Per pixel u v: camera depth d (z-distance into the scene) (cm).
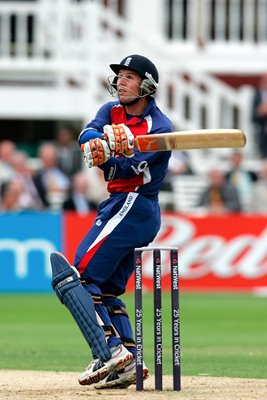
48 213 6662
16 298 6406
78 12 8400
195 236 6769
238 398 2556
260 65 9400
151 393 2633
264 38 9456
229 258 6800
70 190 7100
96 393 2667
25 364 3553
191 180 7656
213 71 9381
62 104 8356
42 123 8931
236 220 6794
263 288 6794
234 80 9406
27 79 8575
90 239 2783
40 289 6694
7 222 6650
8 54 8494
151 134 2705
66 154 7562
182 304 6088
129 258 2845
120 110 2802
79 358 3759
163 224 6750
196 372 3281
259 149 8212
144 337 4475
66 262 2712
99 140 2648
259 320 5281
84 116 8350
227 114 8519
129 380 2764
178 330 2648
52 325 5034
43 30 8519
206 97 8481
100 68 8469
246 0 9400
